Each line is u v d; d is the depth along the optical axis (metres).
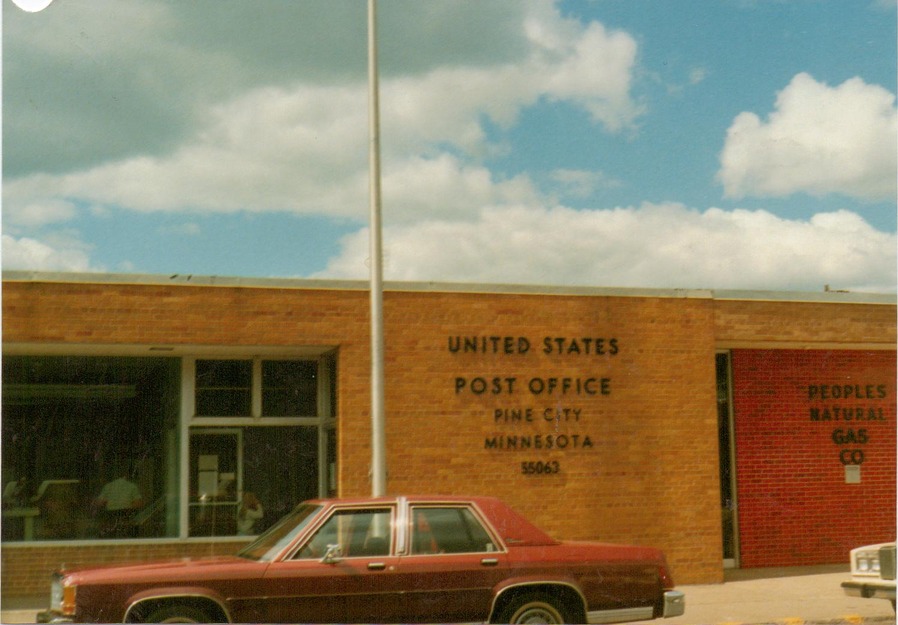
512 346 16.23
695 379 16.86
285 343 15.45
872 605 14.06
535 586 9.44
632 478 16.41
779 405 18.75
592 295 16.62
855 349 19.00
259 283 15.45
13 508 15.69
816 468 18.77
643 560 9.77
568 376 16.39
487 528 9.56
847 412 19.02
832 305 17.75
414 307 15.95
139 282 15.05
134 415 16.27
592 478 16.27
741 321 17.25
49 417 16.03
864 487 18.92
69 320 14.77
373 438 13.92
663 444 16.59
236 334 15.28
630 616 9.59
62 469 15.96
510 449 16.02
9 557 15.35
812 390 18.89
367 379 15.66
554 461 16.17
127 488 16.06
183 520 16.00
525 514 15.94
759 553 18.41
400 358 15.80
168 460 16.20
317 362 16.77
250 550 9.64
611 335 16.62
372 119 14.55
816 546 18.62
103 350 15.62
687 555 16.41
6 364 15.98
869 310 17.91
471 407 15.96
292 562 9.12
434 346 15.95
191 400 16.25
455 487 15.77
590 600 9.50
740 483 18.47
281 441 16.52
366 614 9.10
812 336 17.59
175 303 15.12
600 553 9.69
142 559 15.73
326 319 15.62
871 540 18.81
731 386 18.62
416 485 15.63
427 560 9.29
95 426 16.14
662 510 16.44
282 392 16.64
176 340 15.08
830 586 16.06
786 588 15.90
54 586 9.13
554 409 16.27
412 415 15.74
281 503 16.36
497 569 9.37
